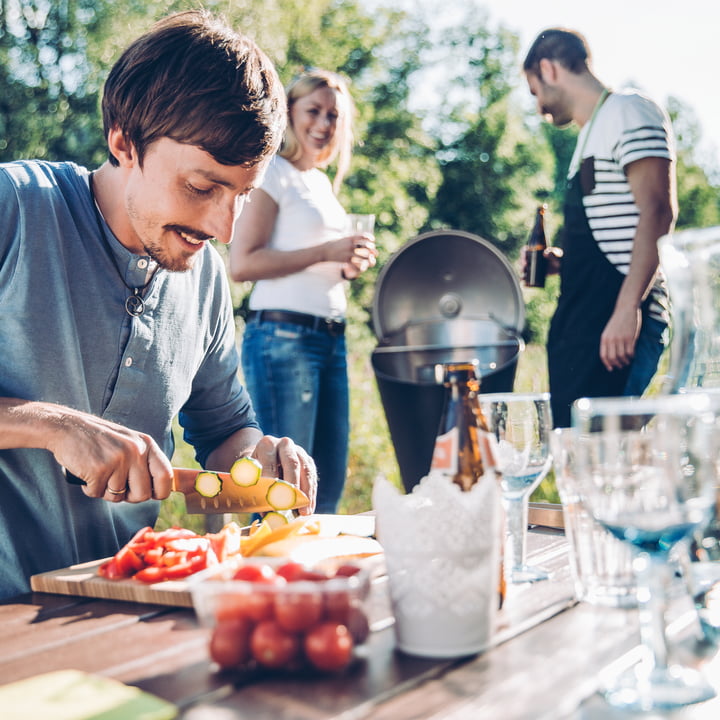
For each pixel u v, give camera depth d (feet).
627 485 2.98
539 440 4.26
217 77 4.80
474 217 70.74
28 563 5.44
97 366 5.67
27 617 3.84
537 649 3.24
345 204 51.16
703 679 2.92
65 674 3.02
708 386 3.99
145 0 44.93
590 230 9.73
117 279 5.64
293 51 52.90
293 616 2.94
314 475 5.63
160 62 4.87
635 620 3.55
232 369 6.60
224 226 5.18
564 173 82.64
